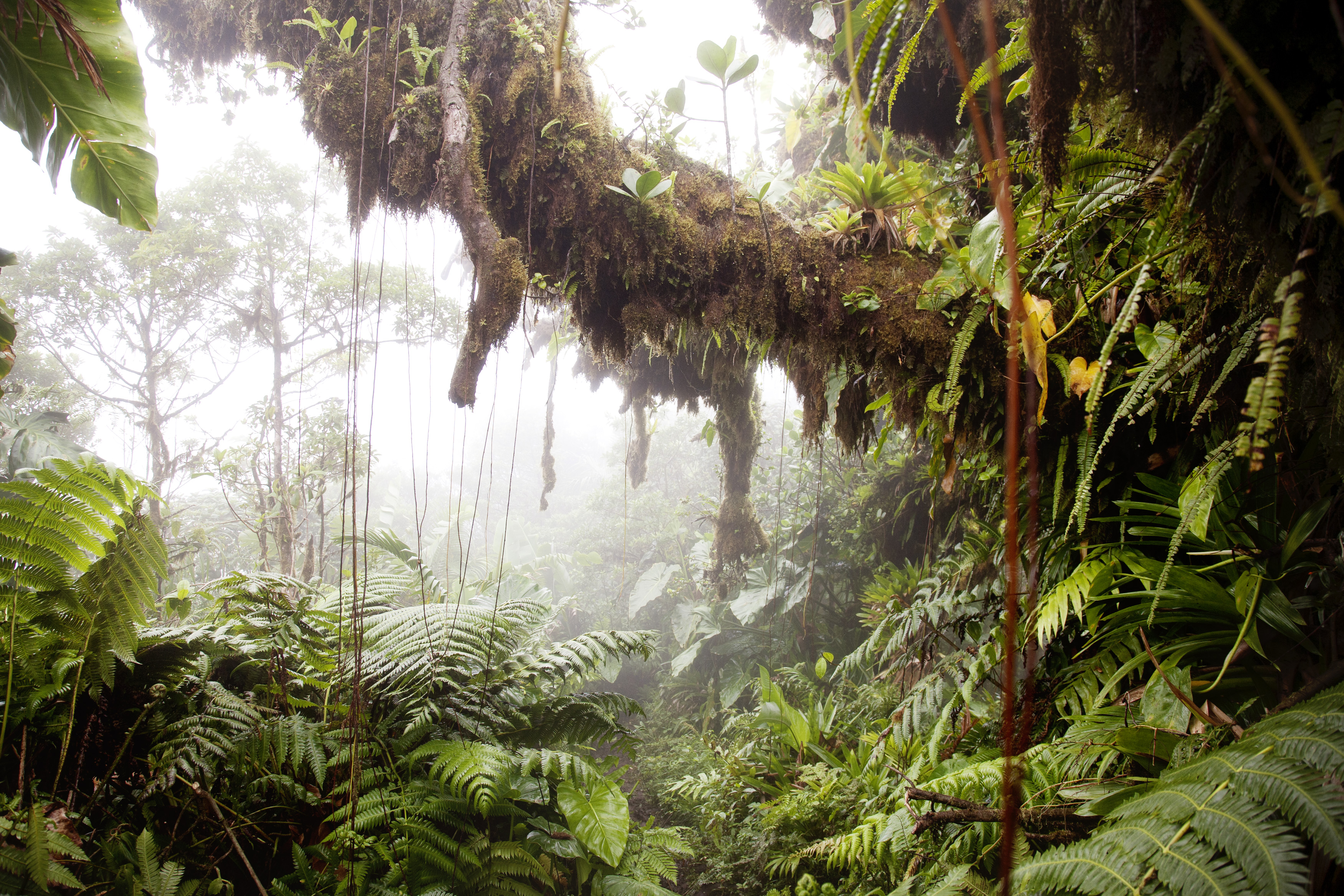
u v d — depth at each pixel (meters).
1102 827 1.23
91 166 2.17
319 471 7.11
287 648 2.39
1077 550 2.02
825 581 5.46
